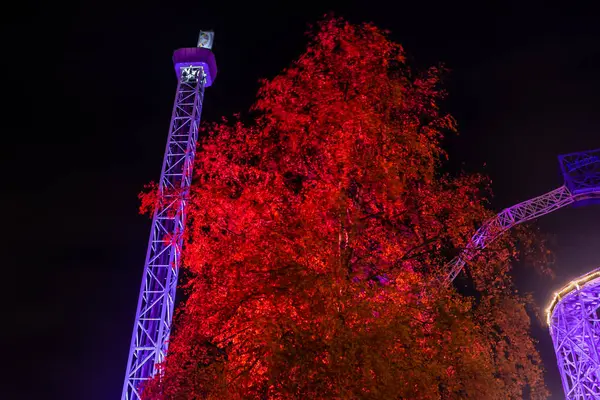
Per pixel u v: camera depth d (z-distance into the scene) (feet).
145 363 101.96
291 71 48.96
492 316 53.36
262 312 41.86
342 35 48.57
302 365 34.19
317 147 46.42
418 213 46.55
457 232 46.78
